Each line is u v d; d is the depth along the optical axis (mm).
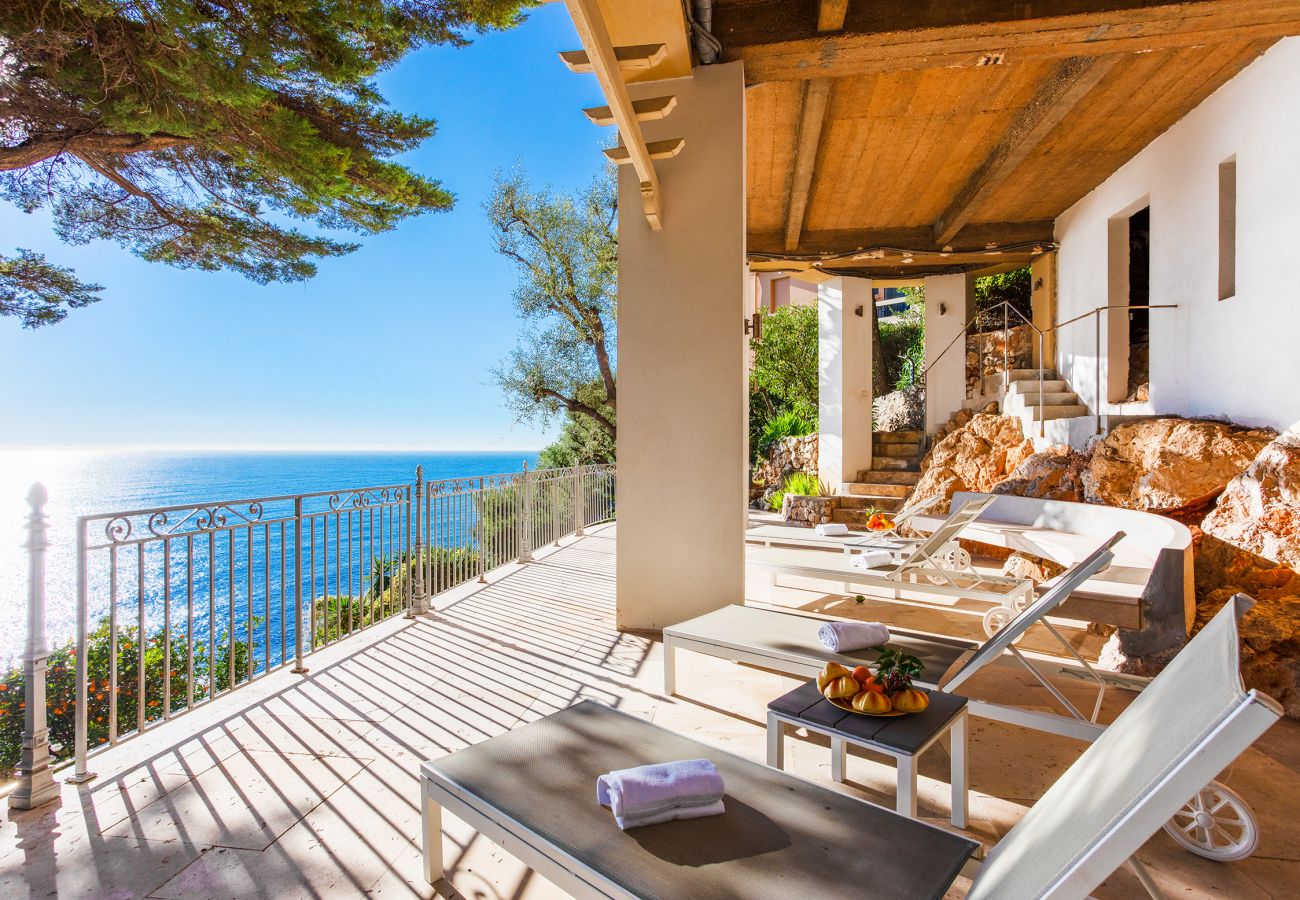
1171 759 899
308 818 2227
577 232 12773
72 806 2295
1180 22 3836
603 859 1412
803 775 2545
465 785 1740
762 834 1515
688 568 4480
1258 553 3912
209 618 3152
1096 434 6281
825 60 4340
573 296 13180
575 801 1661
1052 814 1250
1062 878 940
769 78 4586
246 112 4566
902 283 10492
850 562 5047
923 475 8812
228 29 4164
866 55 4258
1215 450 4758
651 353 4539
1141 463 5551
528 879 1917
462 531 5824
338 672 3627
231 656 3277
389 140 6262
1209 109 5336
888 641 2957
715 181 4430
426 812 1878
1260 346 4777
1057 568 5582
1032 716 2391
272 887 1875
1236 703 835
